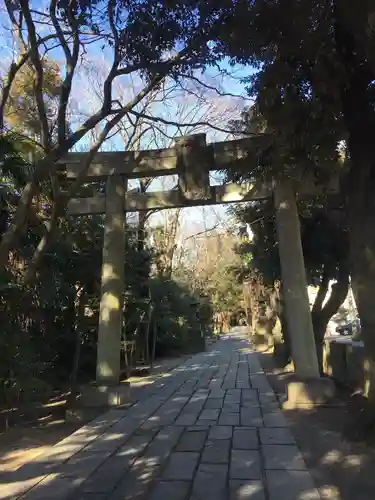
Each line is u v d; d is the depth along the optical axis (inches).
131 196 406.9
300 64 257.6
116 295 386.3
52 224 297.1
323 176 294.8
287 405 331.6
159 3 249.1
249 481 184.5
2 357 300.0
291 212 375.6
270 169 313.0
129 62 276.7
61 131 246.7
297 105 256.7
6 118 394.0
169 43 267.9
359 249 230.8
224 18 246.8
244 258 838.5
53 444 265.6
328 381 332.5
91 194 473.1
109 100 264.5
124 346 601.3
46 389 354.9
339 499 165.0
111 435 267.3
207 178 389.1
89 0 253.9
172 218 933.8
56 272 426.9
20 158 341.4
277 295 655.1
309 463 206.1
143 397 401.1
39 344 408.5
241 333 2406.5
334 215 459.5
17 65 261.7
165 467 206.2
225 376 546.6
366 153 233.3
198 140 392.2
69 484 187.9
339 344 436.5
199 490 177.5
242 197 390.9
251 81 276.8
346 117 240.4
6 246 220.5
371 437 223.0
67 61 257.6
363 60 235.0
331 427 265.0
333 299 493.7
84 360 519.5
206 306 1480.1
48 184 377.7
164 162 394.3
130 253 609.9
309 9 229.5
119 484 186.9
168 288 822.5
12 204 347.6
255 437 251.3
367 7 182.4
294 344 357.4
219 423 289.1
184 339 1040.8
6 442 268.8
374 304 226.4
